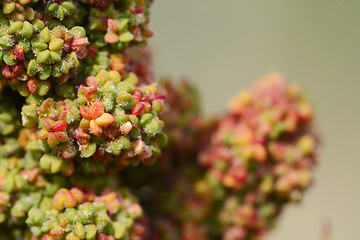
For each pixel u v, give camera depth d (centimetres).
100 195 8
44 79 8
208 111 21
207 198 11
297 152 10
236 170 10
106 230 8
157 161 10
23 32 8
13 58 8
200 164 11
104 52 8
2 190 8
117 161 8
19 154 8
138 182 11
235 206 11
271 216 11
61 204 8
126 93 8
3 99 8
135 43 8
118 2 8
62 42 8
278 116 10
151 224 11
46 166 8
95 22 8
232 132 11
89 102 8
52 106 8
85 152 8
